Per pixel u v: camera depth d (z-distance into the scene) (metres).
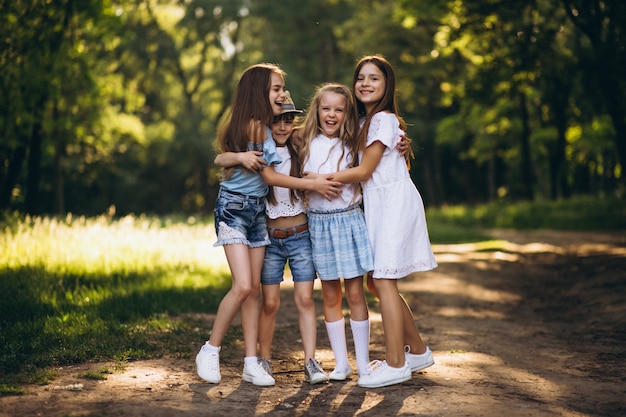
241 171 4.61
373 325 7.23
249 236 4.68
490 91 18.64
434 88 32.56
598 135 30.05
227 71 39.31
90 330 5.91
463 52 20.39
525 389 4.55
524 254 17.03
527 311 9.17
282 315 7.97
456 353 5.79
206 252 11.59
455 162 45.03
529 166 33.34
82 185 32.53
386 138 4.55
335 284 4.75
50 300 7.06
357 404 4.11
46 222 11.83
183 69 39.69
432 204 39.72
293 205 4.73
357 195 4.68
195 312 7.64
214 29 35.31
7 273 8.26
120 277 9.05
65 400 3.97
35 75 13.45
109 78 22.17
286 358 5.58
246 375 4.63
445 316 8.44
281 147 4.79
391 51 30.62
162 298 7.90
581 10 14.79
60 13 13.54
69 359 5.00
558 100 30.25
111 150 31.41
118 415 3.71
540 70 16.78
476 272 13.38
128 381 4.48
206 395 4.24
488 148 35.78
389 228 4.58
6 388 4.11
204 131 37.69
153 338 5.96
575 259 15.02
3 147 15.86
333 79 35.62
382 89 4.76
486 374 4.95
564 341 6.68
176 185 43.50
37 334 5.65
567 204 29.72
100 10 14.55
